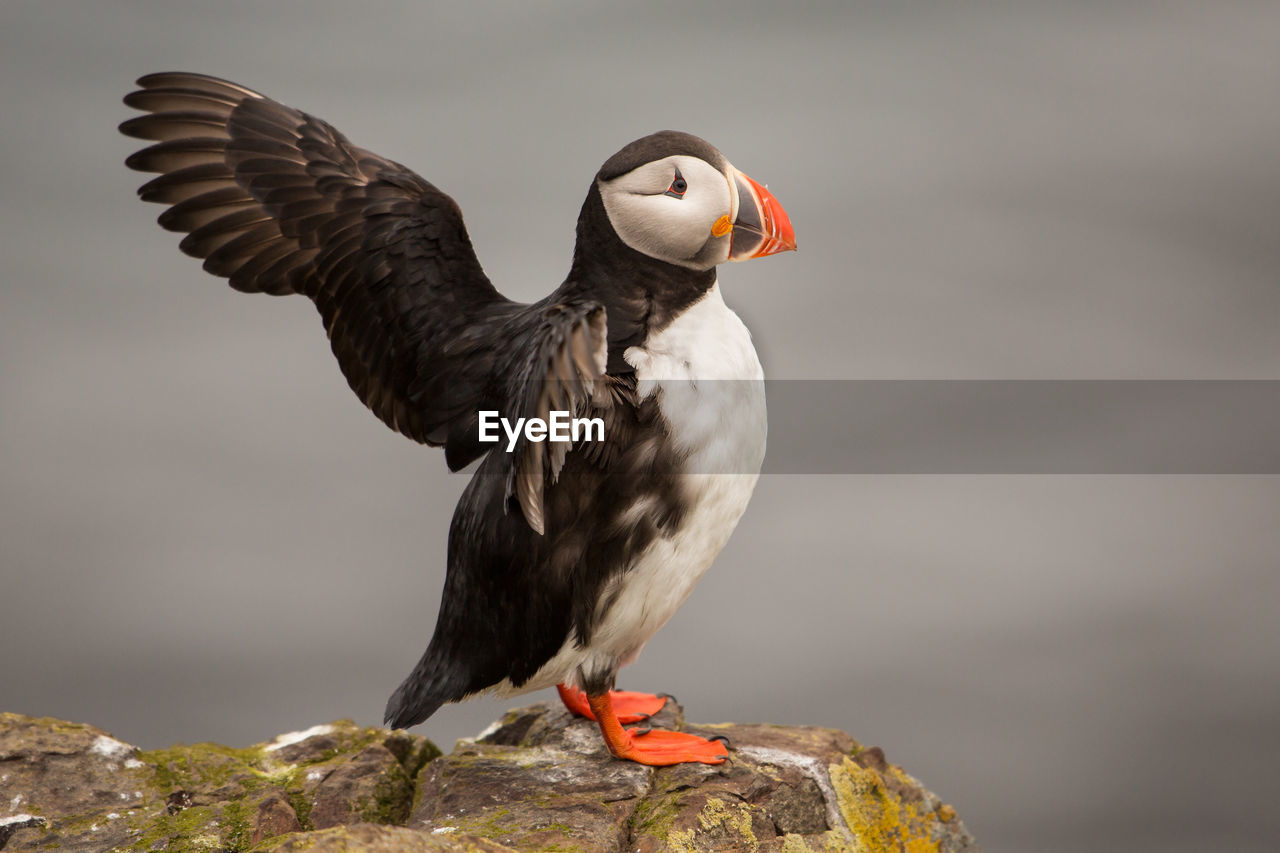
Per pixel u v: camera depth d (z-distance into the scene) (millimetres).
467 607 9016
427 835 7465
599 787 9586
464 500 9109
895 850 10383
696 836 9062
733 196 8742
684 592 9102
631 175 8750
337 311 10016
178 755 10125
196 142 10250
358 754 10383
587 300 8023
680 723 11016
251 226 10164
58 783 9523
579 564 8672
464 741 10961
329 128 10469
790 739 10945
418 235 9867
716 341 8828
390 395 9953
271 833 9195
